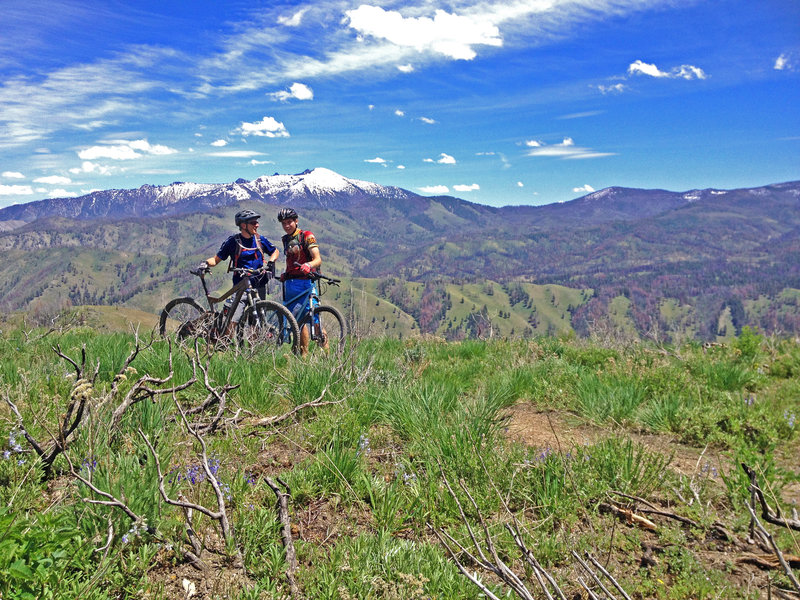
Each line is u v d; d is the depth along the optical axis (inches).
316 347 310.8
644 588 110.0
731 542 126.7
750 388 276.5
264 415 211.0
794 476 150.3
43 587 92.0
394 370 275.4
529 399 263.3
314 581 109.2
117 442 152.9
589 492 145.5
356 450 169.9
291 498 144.9
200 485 138.8
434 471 157.4
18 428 152.4
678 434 206.8
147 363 245.8
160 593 103.7
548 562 119.3
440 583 109.0
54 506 122.2
